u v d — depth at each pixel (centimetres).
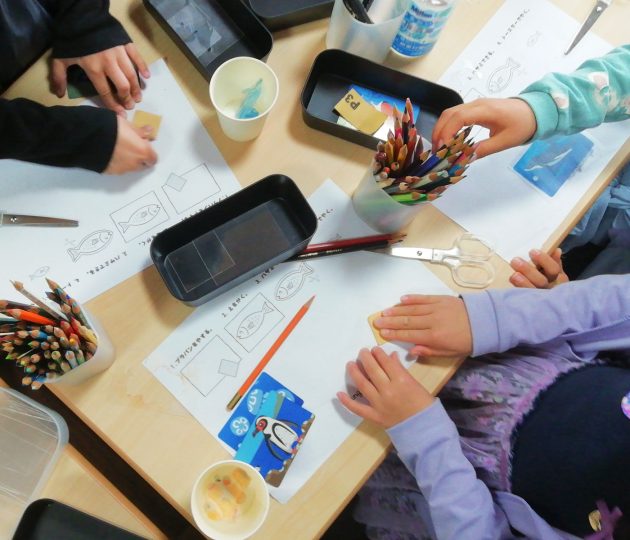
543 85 65
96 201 61
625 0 75
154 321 58
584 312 65
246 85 63
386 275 63
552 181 68
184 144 64
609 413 63
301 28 70
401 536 86
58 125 58
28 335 45
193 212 62
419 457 58
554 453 65
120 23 65
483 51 72
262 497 49
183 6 67
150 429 55
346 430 57
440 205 66
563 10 74
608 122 71
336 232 64
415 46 69
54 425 60
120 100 64
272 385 58
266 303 60
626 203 90
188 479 54
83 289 58
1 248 58
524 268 65
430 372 60
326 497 55
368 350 59
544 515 66
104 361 54
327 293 61
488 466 69
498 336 61
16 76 70
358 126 66
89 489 61
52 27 69
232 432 56
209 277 60
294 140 66
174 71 66
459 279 64
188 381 57
